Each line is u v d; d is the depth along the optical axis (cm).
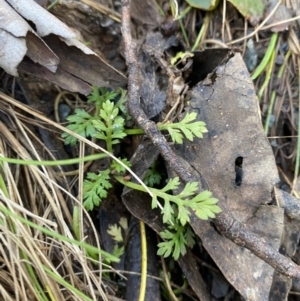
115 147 12
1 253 10
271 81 14
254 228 11
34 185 12
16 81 13
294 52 14
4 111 12
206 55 12
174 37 13
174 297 12
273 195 11
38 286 10
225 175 11
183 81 12
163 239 12
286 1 14
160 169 12
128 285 12
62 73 12
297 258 12
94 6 13
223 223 10
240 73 12
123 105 12
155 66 12
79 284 11
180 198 10
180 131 11
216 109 11
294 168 14
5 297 10
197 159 11
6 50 10
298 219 12
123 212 12
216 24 14
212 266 12
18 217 9
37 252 10
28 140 12
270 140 14
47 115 13
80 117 12
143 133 12
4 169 11
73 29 13
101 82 12
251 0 14
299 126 13
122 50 14
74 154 13
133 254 12
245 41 14
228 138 11
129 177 11
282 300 11
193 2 14
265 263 10
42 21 11
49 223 10
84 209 11
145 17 14
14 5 11
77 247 11
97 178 11
